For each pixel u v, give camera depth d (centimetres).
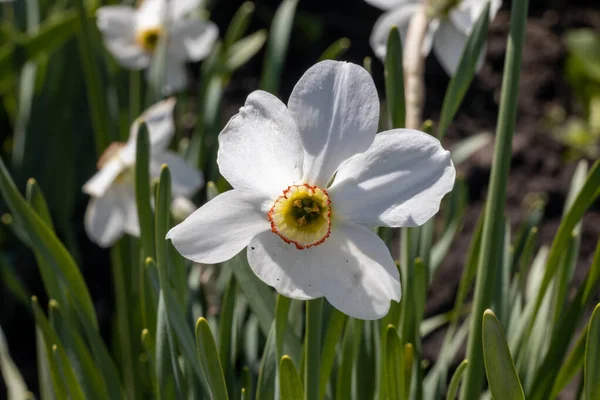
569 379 53
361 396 54
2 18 94
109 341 86
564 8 128
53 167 88
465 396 51
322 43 123
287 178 46
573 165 104
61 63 87
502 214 50
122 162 62
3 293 88
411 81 53
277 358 49
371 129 46
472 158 104
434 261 64
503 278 55
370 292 46
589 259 90
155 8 79
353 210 46
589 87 114
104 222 63
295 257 46
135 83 78
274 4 129
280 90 114
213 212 46
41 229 53
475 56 52
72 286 54
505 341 46
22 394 61
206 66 89
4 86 96
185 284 54
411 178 46
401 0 58
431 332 83
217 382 47
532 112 113
